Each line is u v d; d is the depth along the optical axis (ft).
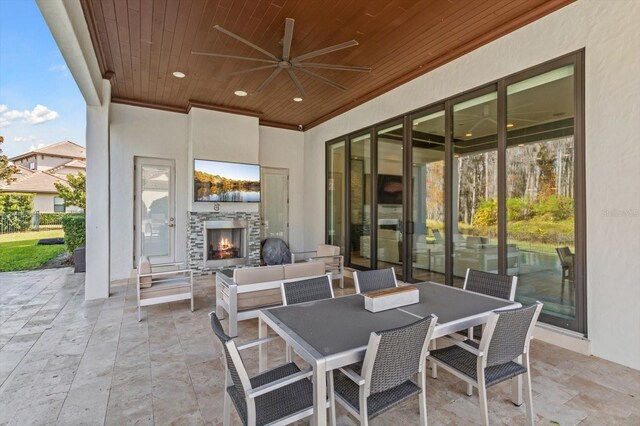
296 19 11.04
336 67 12.15
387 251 17.46
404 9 10.52
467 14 10.78
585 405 6.93
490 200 12.29
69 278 20.10
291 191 25.27
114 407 6.96
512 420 6.45
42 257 26.18
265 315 6.62
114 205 19.17
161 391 7.59
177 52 13.39
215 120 20.74
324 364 4.61
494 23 11.39
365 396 4.71
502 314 5.57
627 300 8.61
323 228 23.30
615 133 8.82
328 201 22.97
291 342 5.33
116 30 11.73
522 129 11.17
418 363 5.35
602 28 9.04
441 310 6.91
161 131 20.31
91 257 15.39
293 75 12.91
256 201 22.08
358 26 11.48
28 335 10.98
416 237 15.60
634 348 8.48
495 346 5.71
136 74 15.62
